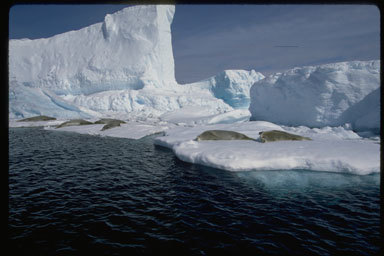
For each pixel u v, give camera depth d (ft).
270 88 59.82
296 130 43.91
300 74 52.11
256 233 10.39
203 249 9.28
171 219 11.67
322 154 20.75
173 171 20.08
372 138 33.99
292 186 16.35
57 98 84.99
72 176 18.69
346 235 10.19
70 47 144.05
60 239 9.88
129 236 10.16
